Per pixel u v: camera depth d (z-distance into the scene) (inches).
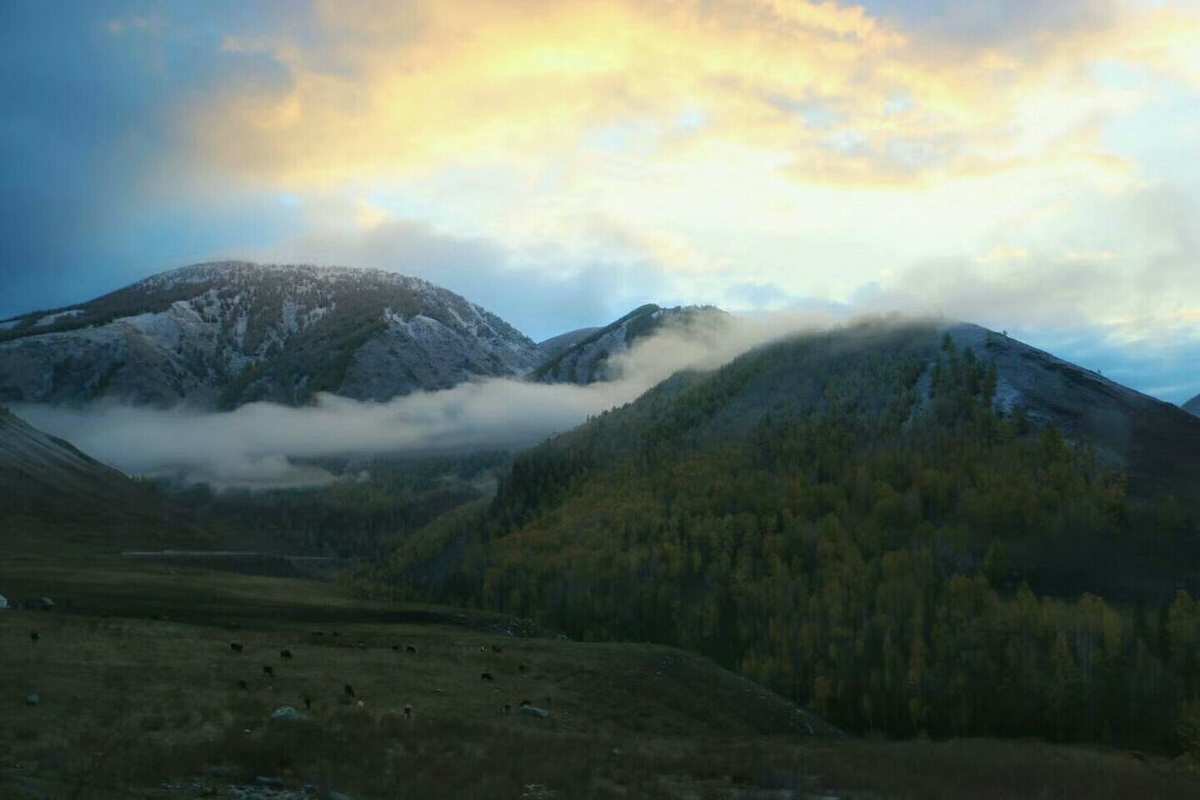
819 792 1443.2
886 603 5442.9
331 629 3708.2
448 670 2469.2
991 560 5782.5
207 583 6653.5
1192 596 5310.0
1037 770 2030.0
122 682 1691.7
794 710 3169.3
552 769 1365.7
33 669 1699.1
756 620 5679.1
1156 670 4424.2
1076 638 4781.0
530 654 2962.6
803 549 6471.5
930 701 4549.7
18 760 1083.3
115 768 1089.4
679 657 3255.4
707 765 1595.7
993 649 4800.7
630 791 1286.9
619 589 6535.4
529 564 7273.6
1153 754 3786.9
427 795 1127.6
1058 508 6279.5
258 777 1149.7
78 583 5423.2
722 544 6717.5
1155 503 6368.1
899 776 1670.8
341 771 1211.2
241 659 2153.1
